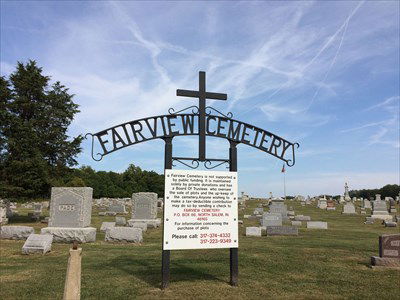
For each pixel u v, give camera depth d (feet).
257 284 29.14
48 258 41.37
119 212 122.93
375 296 26.45
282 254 43.19
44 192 92.48
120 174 297.94
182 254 43.50
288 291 27.40
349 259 40.34
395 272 34.04
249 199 238.68
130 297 25.02
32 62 94.38
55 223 58.13
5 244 51.90
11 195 86.28
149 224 81.66
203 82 29.07
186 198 26.68
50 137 93.09
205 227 26.86
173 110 28.09
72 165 99.45
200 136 28.22
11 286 28.27
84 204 58.23
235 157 28.86
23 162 84.89
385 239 36.45
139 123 27.71
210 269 34.53
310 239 59.11
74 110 96.12
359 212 134.82
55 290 27.17
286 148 30.45
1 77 89.30
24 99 90.07
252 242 55.01
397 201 193.47
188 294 25.73
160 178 289.33
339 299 25.63
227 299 24.84
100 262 38.29
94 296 25.27
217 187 27.50
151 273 32.68
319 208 157.89
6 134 87.56
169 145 27.25
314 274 33.14
